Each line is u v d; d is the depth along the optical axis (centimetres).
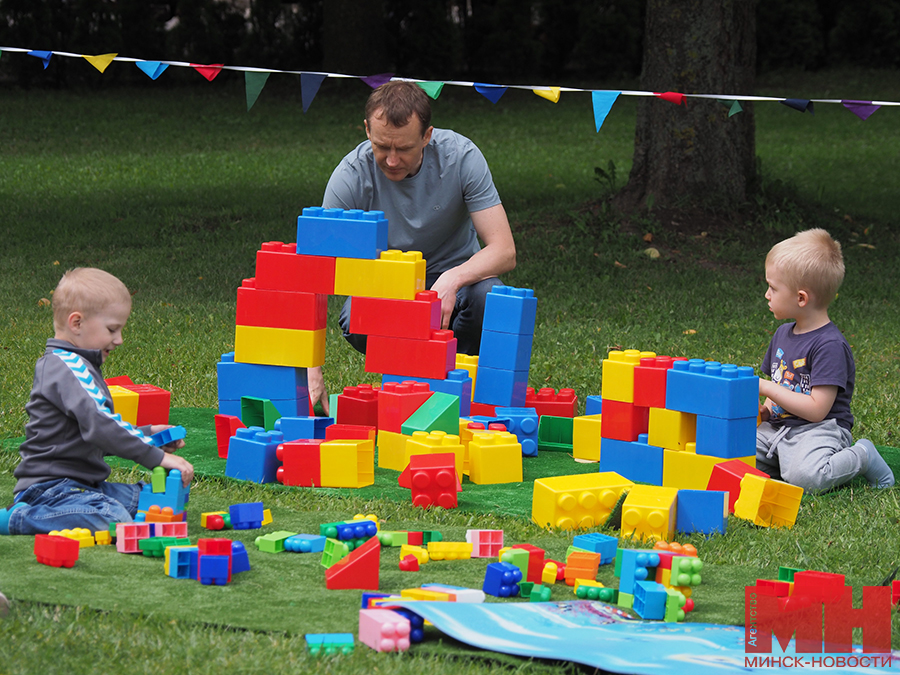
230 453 413
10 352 620
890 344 699
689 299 843
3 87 2348
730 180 1078
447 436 411
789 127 2109
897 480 434
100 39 2459
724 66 1049
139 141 1833
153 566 304
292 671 230
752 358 661
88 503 337
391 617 249
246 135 1933
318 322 459
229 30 2645
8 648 236
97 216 1183
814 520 374
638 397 409
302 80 450
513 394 485
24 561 304
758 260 975
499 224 507
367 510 374
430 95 468
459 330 531
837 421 430
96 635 246
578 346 690
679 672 220
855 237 1092
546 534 353
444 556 320
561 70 2912
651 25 1062
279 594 282
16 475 347
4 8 2369
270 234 1112
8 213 1184
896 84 2614
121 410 443
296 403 459
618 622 267
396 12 2741
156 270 934
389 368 458
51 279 876
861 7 2883
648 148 1083
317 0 2684
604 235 1024
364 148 506
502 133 2034
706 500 356
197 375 593
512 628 253
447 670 233
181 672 229
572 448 483
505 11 2838
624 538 344
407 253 459
